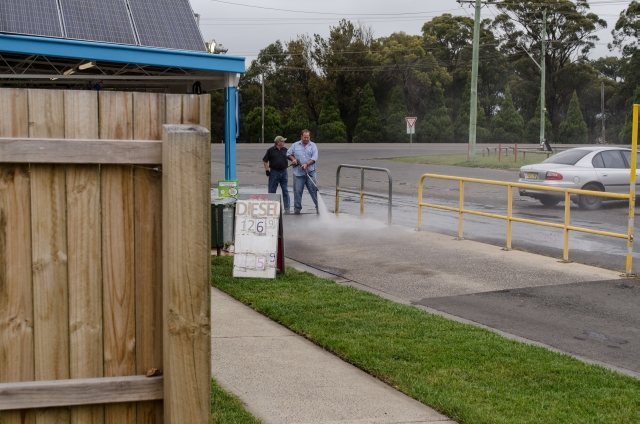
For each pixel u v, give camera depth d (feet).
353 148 186.70
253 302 26.43
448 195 69.15
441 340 21.71
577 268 33.76
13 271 8.97
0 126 8.84
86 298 9.22
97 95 9.09
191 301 8.90
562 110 280.51
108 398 9.14
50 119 8.98
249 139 236.22
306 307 25.59
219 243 35.55
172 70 38.09
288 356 20.52
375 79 248.73
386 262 35.45
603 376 18.66
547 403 16.56
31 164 8.93
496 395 17.11
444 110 246.47
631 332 23.70
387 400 17.12
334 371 19.27
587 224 48.96
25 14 30.73
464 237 43.70
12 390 8.83
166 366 9.04
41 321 9.08
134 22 33.86
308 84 247.09
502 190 74.43
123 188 9.24
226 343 21.68
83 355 9.25
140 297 9.38
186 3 37.96
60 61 35.22
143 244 9.36
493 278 31.68
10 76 35.09
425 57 251.80
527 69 274.16
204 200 8.85
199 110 9.43
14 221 8.94
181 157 8.75
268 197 31.19
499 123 255.91
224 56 34.94
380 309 25.44
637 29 263.29
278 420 15.76
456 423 15.74
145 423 9.41
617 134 276.00
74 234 9.13
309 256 37.19
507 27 276.21
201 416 9.02
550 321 24.98
